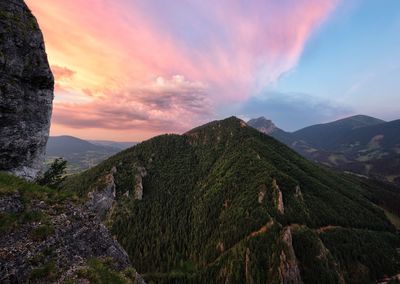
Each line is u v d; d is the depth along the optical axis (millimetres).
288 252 120375
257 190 178625
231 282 124000
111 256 22031
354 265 138000
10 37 26781
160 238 183875
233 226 159750
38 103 29922
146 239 182125
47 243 18281
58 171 43969
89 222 22875
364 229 174000
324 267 123438
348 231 159125
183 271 156500
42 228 18672
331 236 150500
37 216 19500
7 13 27406
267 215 151375
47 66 30578
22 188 21141
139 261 166375
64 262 18062
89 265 19078
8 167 27031
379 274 138375
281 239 126562
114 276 19766
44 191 22688
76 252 19609
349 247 146625
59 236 19422
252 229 147500
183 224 196500
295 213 159375
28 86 28469
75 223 21562
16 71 27047
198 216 196125
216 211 188375
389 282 133250
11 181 21391
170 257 168375
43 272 16453
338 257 138000
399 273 140875
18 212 19094
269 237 132625
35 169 30750
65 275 17125
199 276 140500
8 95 26078
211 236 169625
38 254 17219
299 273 116875
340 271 126125
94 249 21250
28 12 30094
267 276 116688
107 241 22969
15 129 27203
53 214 20859
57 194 23172
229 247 149750
